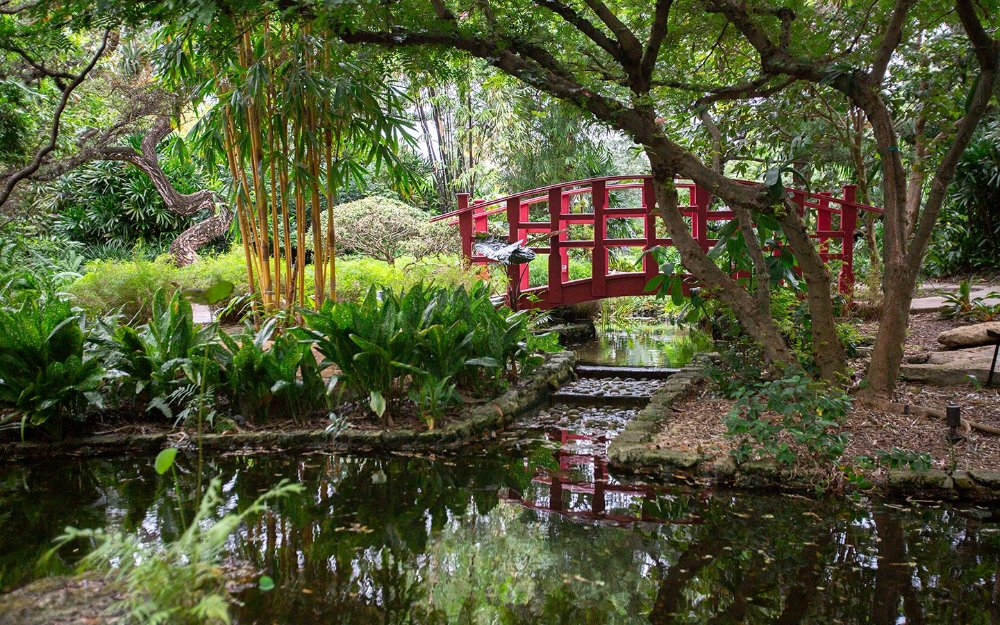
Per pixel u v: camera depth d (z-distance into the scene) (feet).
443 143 44.55
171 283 23.38
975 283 31.35
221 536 5.45
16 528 8.64
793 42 13.97
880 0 14.52
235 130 17.34
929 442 11.31
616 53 12.73
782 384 10.89
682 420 13.39
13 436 12.53
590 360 22.12
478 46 12.53
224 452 12.34
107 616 5.68
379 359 12.99
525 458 12.20
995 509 9.59
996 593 7.22
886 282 12.96
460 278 21.58
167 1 10.52
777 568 7.86
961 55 16.35
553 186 22.38
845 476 10.23
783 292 15.98
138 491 10.16
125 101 26.43
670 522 9.25
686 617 6.74
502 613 6.73
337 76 15.30
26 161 24.44
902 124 20.36
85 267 28.43
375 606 6.82
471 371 15.51
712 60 17.44
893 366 12.88
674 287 15.55
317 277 16.72
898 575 7.64
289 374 13.05
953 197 33.35
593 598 7.13
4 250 24.80
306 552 8.11
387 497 10.14
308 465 11.64
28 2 14.99
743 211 14.25
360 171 17.37
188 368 12.77
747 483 10.57
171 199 30.89
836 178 27.94
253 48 16.62
